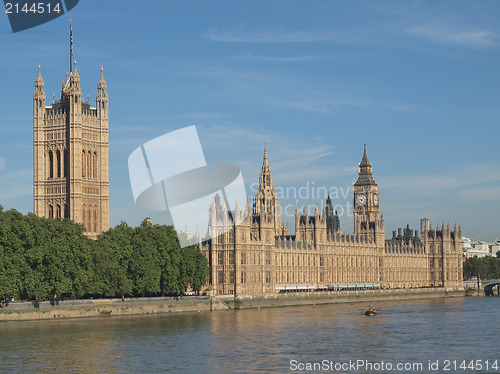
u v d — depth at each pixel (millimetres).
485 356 188250
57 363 173250
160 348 192500
